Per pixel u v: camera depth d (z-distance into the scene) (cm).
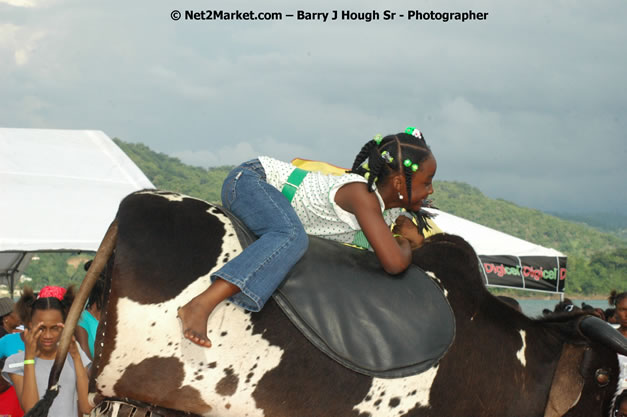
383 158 278
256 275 242
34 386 358
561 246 19675
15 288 1182
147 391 236
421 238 303
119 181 915
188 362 238
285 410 245
